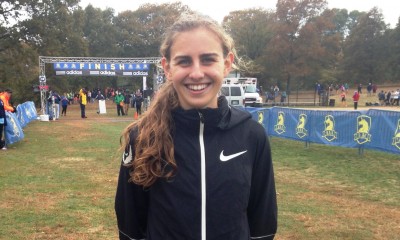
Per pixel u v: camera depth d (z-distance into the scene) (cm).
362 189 691
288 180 761
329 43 6112
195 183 157
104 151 1133
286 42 5641
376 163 918
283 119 1293
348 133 1033
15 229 484
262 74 6128
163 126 162
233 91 2444
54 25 4162
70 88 5134
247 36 6319
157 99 170
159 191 161
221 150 162
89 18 6244
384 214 549
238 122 169
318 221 518
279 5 5669
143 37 6450
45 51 4038
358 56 6894
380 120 936
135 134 170
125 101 3038
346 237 466
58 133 1623
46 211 554
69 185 711
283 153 1084
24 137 1471
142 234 179
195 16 171
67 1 4303
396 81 6962
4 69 3756
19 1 3853
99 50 6216
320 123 1127
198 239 155
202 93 163
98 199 620
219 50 167
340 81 7050
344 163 926
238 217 160
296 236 466
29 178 764
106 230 488
